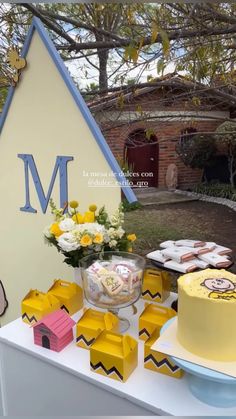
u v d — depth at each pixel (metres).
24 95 1.37
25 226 1.50
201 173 5.94
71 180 1.32
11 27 1.68
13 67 1.36
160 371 0.85
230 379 0.68
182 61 1.52
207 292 0.72
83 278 0.99
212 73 1.53
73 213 1.17
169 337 0.80
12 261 1.59
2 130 1.47
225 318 0.69
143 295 1.20
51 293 1.12
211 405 0.75
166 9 1.45
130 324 1.07
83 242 1.04
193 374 0.72
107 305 0.95
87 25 1.64
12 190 1.51
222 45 1.50
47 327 0.94
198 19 1.38
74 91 1.23
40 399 0.98
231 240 3.53
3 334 1.02
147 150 5.38
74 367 0.88
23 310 1.08
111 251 1.08
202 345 0.72
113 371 0.83
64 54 1.80
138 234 3.68
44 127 1.34
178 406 0.75
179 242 1.19
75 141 1.28
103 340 0.87
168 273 1.22
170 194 5.53
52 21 1.75
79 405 0.89
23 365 0.99
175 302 1.13
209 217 4.38
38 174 1.41
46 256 1.47
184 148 5.50
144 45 1.41
